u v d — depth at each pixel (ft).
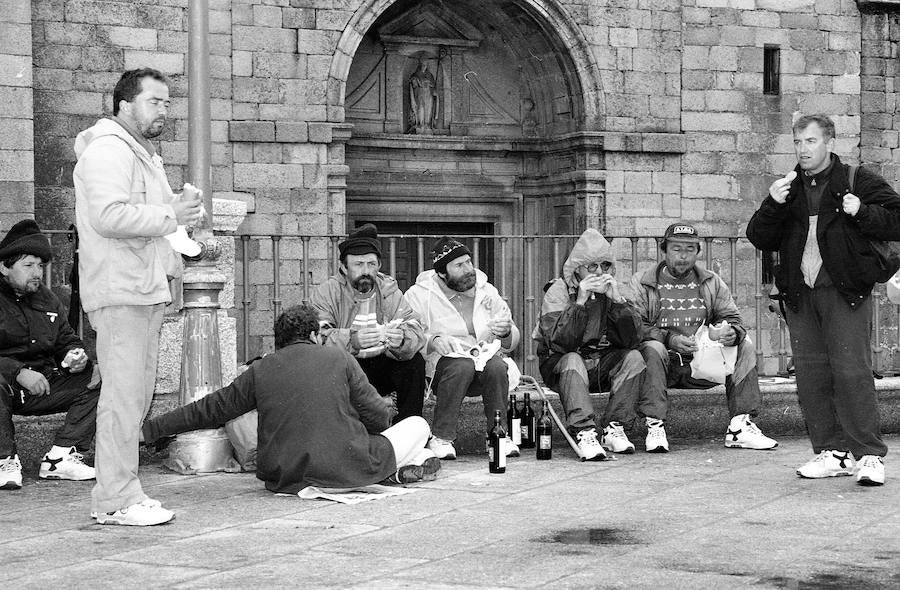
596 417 35.81
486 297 33.09
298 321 26.99
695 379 34.78
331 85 60.08
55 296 30.22
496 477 29.35
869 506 25.52
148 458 31.73
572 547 21.61
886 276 27.89
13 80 51.57
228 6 58.34
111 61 56.39
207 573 19.81
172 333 33.06
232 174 58.54
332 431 26.48
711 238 40.93
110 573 19.89
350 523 23.76
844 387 27.96
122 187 22.31
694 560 20.59
